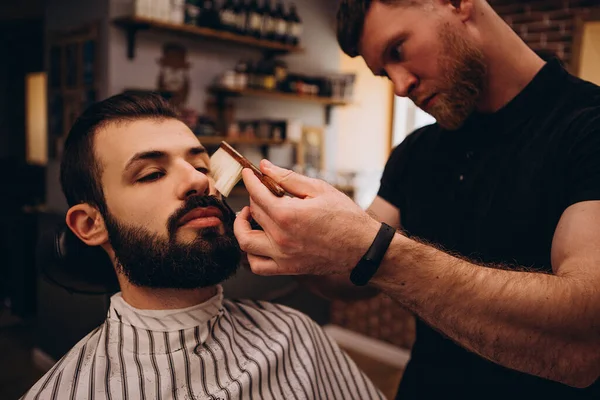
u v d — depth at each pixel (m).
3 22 4.68
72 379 0.85
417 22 0.94
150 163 0.90
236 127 3.50
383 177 1.30
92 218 0.96
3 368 2.92
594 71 3.03
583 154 0.86
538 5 3.20
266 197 0.70
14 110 5.73
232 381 0.94
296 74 4.04
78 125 0.96
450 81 0.96
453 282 0.69
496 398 1.00
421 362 1.15
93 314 1.45
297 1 4.09
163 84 3.20
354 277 0.70
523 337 0.69
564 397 0.92
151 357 0.90
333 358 1.21
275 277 2.10
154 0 2.86
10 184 4.89
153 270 0.88
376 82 4.55
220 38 3.31
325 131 4.53
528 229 0.95
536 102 0.98
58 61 3.31
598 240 0.75
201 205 0.88
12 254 3.74
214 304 0.98
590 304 0.68
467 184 1.06
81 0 3.08
